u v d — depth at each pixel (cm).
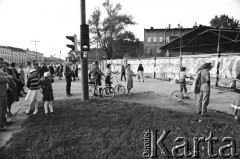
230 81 1231
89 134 466
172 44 2211
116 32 5194
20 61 12862
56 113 653
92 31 5238
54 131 486
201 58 1511
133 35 5384
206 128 514
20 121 598
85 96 862
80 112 664
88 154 373
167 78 1989
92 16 5147
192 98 997
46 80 642
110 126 527
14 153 376
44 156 363
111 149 388
